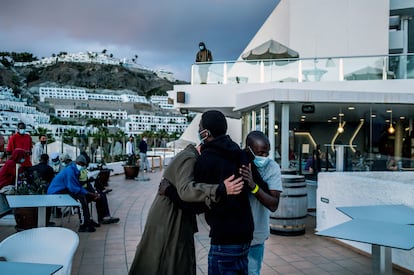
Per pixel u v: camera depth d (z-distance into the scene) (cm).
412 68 1226
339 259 509
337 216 576
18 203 457
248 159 263
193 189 236
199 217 806
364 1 1894
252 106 1030
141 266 285
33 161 964
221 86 1341
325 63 1273
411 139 1080
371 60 1245
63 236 310
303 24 1927
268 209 286
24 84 18262
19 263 235
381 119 1057
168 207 282
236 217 243
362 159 1040
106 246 583
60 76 19888
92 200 714
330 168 1011
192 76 1369
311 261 500
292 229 623
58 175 682
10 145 855
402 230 312
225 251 242
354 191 540
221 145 252
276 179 307
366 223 337
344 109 1018
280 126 912
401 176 655
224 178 242
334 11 1908
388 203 475
